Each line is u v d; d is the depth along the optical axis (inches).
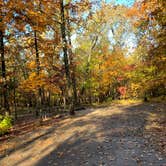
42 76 848.9
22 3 679.7
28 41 847.1
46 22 753.6
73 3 786.2
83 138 532.4
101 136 534.0
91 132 572.7
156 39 682.8
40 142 546.3
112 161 389.7
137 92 1336.1
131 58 1497.3
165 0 558.3
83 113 850.8
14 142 571.5
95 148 461.7
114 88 1706.4
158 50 682.2
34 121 924.0
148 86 1025.5
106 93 1820.9
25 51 1010.1
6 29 735.1
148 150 421.4
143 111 813.9
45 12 745.0
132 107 931.3
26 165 432.1
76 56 1469.0
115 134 542.9
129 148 439.5
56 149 488.7
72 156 440.1
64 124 687.1
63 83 995.9
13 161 458.6
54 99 2090.3
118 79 1504.7
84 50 1596.9
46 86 933.8
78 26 889.5
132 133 546.6
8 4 666.2
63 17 780.6
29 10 697.6
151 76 975.0
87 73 1579.7
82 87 1603.1
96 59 1603.1
